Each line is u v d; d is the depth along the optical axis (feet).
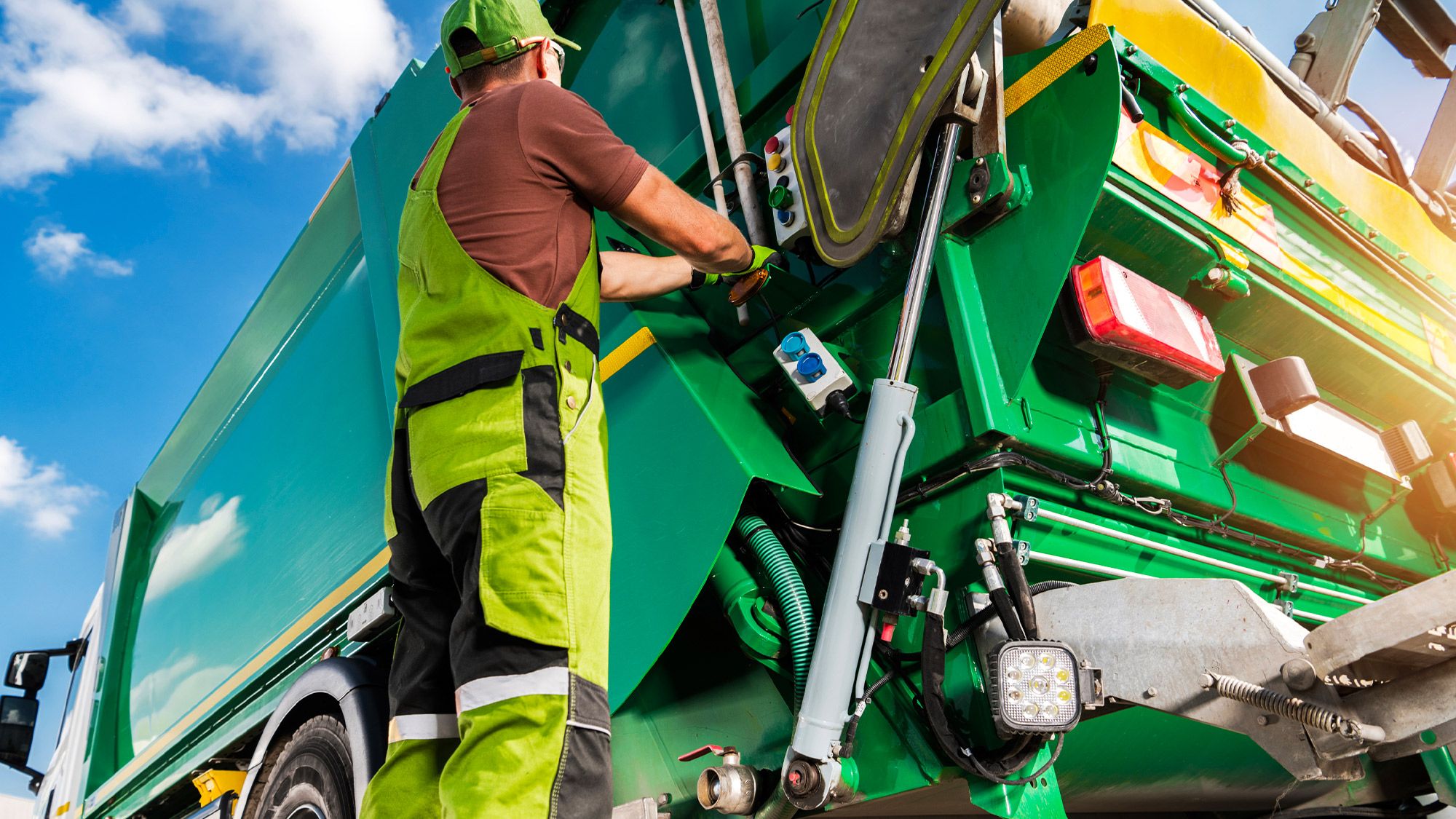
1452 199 11.21
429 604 4.84
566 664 3.90
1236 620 4.40
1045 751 5.03
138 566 14.73
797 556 5.75
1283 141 8.16
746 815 5.53
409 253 4.86
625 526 5.91
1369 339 8.64
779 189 6.29
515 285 4.39
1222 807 9.51
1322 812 8.49
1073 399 5.99
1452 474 8.84
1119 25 6.81
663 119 7.63
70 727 16.12
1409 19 10.78
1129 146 6.48
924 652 4.88
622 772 6.78
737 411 5.98
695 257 5.33
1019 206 5.61
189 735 11.48
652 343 6.33
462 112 5.03
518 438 4.08
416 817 4.43
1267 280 7.55
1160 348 5.88
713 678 6.08
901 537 5.00
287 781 7.72
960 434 5.39
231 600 11.42
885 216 5.41
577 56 8.72
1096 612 4.96
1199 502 6.74
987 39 5.67
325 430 10.23
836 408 5.74
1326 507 8.17
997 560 5.11
